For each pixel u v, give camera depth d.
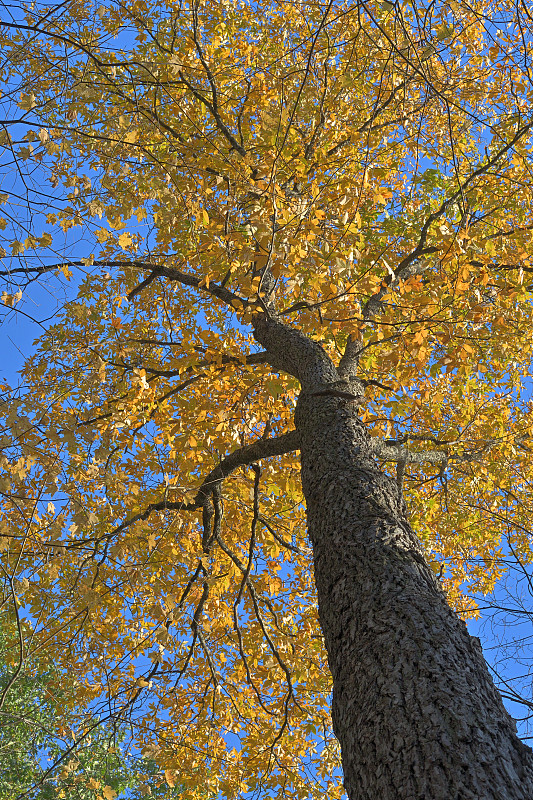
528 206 5.42
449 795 1.41
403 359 4.08
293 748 5.41
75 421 3.10
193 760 4.96
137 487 3.69
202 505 5.00
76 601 3.70
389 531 2.46
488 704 1.69
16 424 2.90
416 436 4.37
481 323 5.29
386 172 5.47
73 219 3.38
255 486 5.21
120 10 4.65
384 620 2.00
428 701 1.67
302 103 5.25
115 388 5.07
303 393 3.75
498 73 5.11
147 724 4.95
